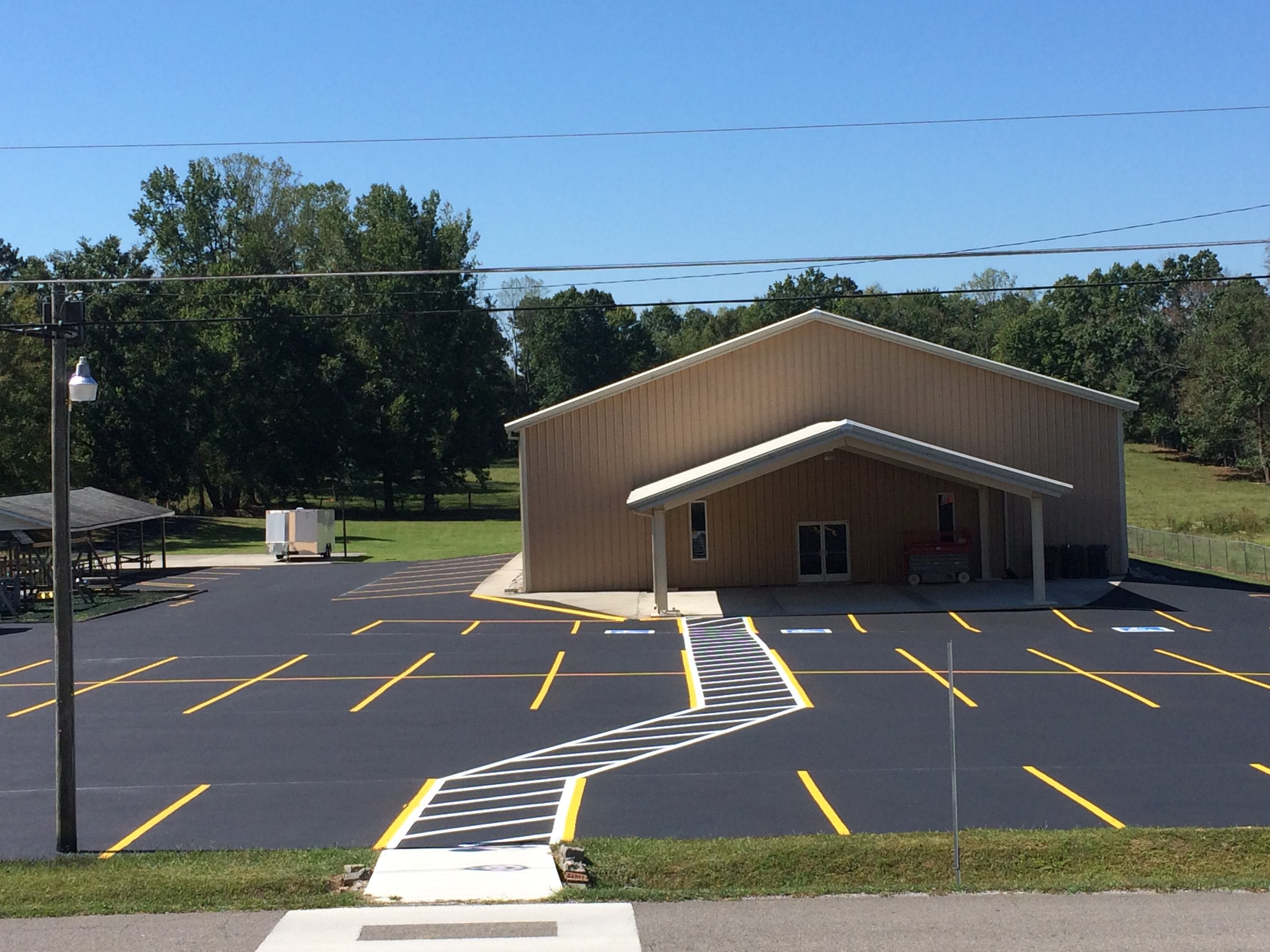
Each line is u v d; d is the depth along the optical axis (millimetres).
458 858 10914
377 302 76500
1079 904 9195
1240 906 9086
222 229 83625
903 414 34344
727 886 9906
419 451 78688
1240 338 86125
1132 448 106375
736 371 34312
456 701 19656
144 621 30328
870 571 34531
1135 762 14758
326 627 28656
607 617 29641
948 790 13500
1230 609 28891
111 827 12656
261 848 11680
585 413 34219
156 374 67375
